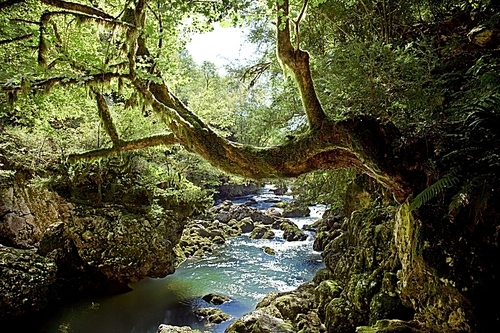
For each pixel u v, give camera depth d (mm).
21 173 10023
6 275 7703
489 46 4742
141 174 10594
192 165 12891
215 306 9008
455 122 3930
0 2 4551
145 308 8922
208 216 17094
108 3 6527
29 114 7574
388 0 6332
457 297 3574
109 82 4879
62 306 8820
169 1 4711
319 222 15742
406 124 4188
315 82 5918
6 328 7574
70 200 9750
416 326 4227
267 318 6395
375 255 5902
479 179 3299
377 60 4629
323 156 4461
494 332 3387
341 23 7012
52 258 9141
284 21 4215
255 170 4516
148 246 9742
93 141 10328
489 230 3578
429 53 4285
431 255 3799
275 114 8750
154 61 5016
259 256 12773
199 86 15617
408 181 4156
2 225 9492
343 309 5719
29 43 5926
